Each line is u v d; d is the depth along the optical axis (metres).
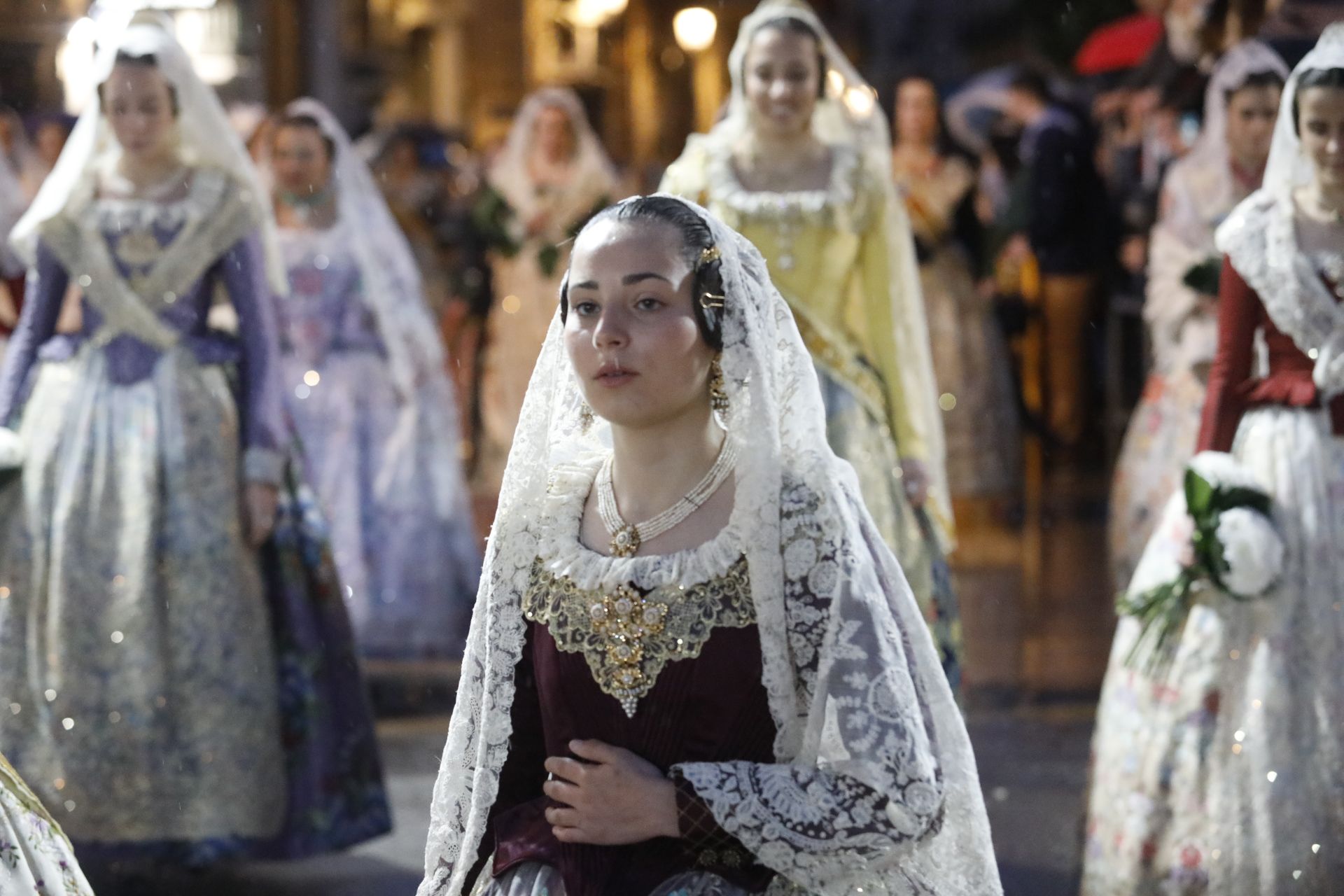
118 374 6.48
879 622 3.23
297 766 6.43
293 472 6.62
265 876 6.54
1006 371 14.17
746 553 3.28
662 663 3.27
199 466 6.41
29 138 14.55
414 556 9.95
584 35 25.16
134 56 6.47
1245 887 5.28
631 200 3.38
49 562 6.36
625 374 3.29
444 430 10.20
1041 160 14.88
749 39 6.84
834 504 3.30
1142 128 14.74
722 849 3.24
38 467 6.43
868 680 3.19
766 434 3.30
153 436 6.42
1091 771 5.71
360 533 9.90
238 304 6.59
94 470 6.40
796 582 3.26
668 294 3.29
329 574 6.57
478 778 3.43
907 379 6.68
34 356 6.60
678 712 3.27
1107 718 5.62
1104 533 13.33
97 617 6.32
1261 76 8.53
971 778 3.35
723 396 3.40
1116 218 15.03
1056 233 15.01
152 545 6.35
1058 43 20.45
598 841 3.22
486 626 3.49
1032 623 10.40
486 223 14.17
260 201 6.67
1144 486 9.05
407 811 7.26
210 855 6.27
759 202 6.66
